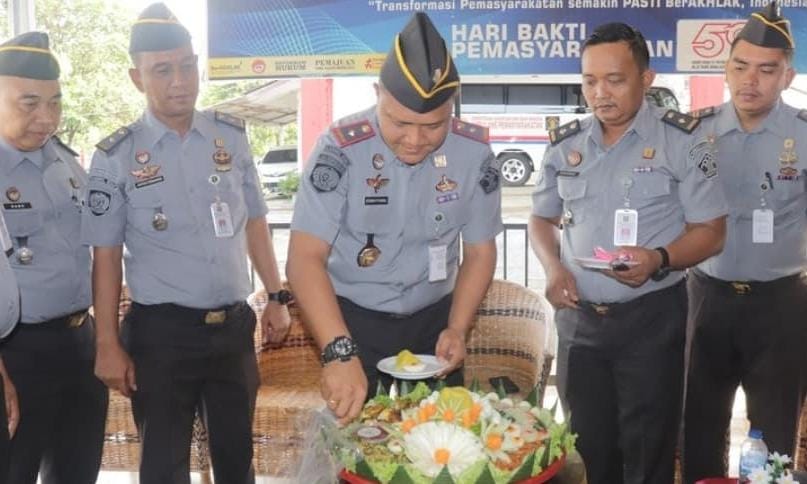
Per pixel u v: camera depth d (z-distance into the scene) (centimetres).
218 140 252
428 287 206
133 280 242
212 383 248
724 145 265
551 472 151
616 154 236
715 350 266
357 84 489
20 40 225
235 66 345
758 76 252
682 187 231
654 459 237
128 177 235
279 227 391
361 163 193
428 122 162
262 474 287
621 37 221
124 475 336
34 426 236
